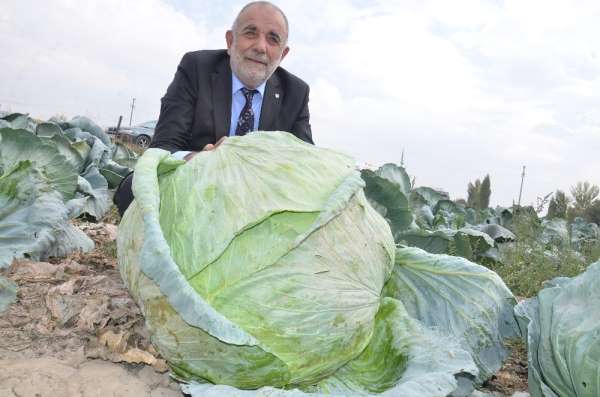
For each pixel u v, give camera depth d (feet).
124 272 8.26
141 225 7.79
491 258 20.90
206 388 6.97
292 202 7.69
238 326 6.73
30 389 7.39
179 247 7.39
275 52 13.87
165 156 8.56
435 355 7.75
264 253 7.35
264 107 14.85
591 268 8.34
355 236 8.05
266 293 7.18
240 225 7.40
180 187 7.99
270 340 7.15
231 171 8.03
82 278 11.71
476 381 9.02
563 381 7.65
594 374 7.17
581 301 8.08
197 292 7.11
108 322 9.54
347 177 8.35
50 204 12.47
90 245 14.99
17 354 8.40
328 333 7.46
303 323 7.28
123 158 32.91
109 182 26.63
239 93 14.70
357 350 8.02
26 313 9.82
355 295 7.76
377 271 8.40
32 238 11.16
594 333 7.48
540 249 20.30
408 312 9.78
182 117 13.96
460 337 9.27
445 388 6.89
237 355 6.97
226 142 8.63
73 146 24.22
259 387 7.32
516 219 29.66
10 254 10.68
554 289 8.56
